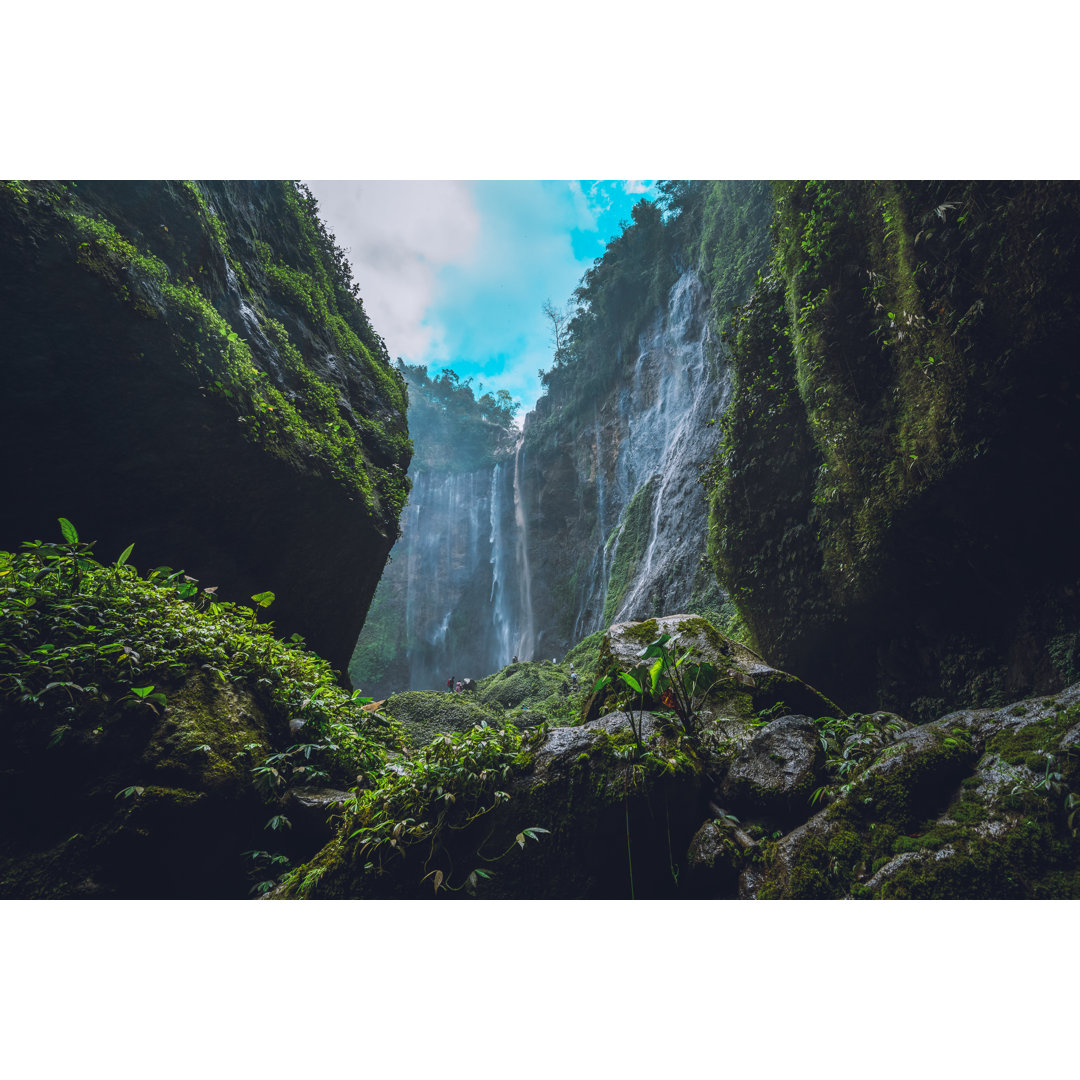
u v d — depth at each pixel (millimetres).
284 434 7918
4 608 3490
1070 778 2199
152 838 3062
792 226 7688
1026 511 5328
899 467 6176
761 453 8680
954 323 5340
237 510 7457
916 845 2246
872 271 6371
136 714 3367
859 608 7301
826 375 7137
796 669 8586
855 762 2809
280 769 3750
